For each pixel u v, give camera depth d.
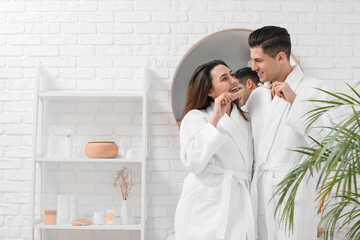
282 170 1.92
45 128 2.74
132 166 2.71
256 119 2.06
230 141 1.99
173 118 2.72
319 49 2.75
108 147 2.53
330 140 1.44
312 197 1.90
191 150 1.95
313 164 1.58
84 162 2.72
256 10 2.77
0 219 2.70
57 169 2.72
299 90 2.00
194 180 2.00
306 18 2.76
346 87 2.72
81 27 2.79
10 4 2.81
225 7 2.77
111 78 2.76
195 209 1.96
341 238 2.54
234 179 1.97
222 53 2.69
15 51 2.79
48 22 2.80
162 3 2.79
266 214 1.90
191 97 2.17
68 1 2.81
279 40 2.02
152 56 2.76
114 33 2.79
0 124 2.76
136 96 2.54
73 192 2.71
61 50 2.79
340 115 1.91
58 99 2.71
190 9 2.78
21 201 2.71
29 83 2.78
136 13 2.79
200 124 2.04
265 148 1.98
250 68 2.66
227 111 2.09
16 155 2.74
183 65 2.70
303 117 1.87
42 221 2.64
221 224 1.89
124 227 2.45
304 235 1.86
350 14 2.77
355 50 2.75
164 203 2.68
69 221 2.56
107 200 2.70
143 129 2.52
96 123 2.75
